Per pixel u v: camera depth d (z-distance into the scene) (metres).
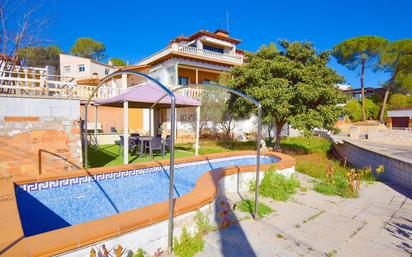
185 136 18.05
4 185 4.28
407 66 31.45
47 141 6.70
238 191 5.80
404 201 5.55
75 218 5.18
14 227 2.46
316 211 4.77
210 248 3.27
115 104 10.95
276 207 4.92
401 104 34.56
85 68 32.81
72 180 5.60
